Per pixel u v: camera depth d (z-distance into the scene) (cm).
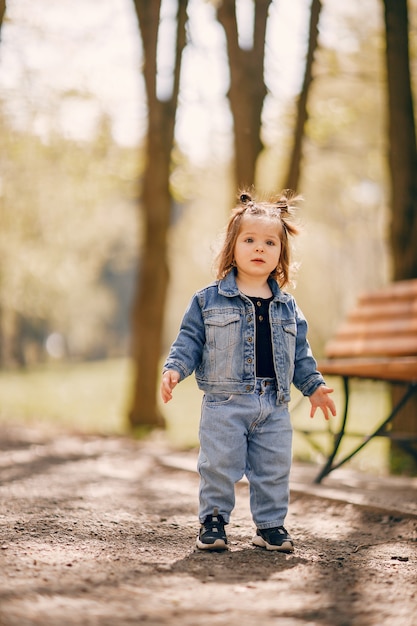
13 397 2116
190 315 370
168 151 1106
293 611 261
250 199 395
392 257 802
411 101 798
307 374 380
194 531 386
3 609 249
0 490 488
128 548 344
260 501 360
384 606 271
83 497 471
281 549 348
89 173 1405
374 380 551
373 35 1191
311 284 2773
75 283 2719
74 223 1906
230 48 949
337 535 391
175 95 1081
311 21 916
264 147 971
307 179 1636
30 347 4072
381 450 951
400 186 796
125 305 5834
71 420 1407
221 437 355
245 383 359
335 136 1466
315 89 1252
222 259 381
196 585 288
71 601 261
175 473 596
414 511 423
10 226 1736
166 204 1123
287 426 366
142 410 1131
